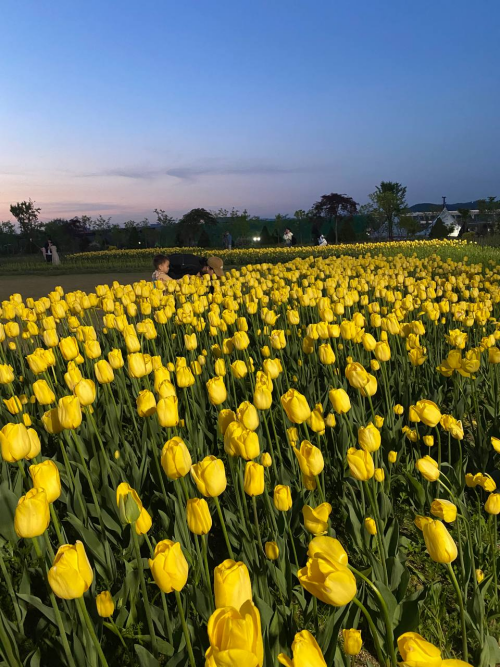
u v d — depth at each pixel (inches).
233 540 114.9
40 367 161.0
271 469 143.9
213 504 133.4
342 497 138.1
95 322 409.7
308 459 85.7
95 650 82.1
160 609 94.9
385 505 123.1
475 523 126.5
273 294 304.5
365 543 115.0
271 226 2682.1
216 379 109.2
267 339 250.2
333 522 137.6
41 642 94.1
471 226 2192.4
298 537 120.9
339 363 221.0
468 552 104.0
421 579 117.7
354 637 67.6
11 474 155.1
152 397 114.9
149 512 131.9
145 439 144.9
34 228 2605.8
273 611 85.9
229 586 47.9
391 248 1053.2
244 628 39.0
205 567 81.7
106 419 172.2
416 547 126.0
